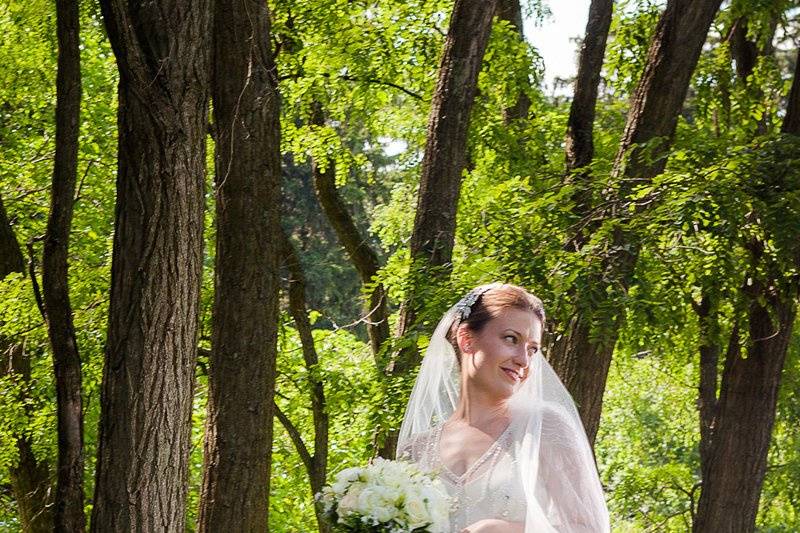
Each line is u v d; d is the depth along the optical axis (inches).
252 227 331.0
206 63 224.4
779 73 475.8
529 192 395.5
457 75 366.9
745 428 419.8
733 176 301.4
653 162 338.3
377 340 477.1
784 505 586.9
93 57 529.7
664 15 365.1
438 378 169.0
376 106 517.3
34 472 484.4
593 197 335.6
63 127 257.6
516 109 556.4
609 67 488.4
